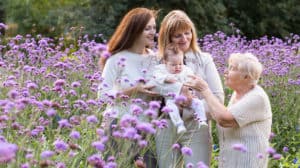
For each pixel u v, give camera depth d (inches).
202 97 157.6
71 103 193.9
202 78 154.7
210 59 158.2
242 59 141.3
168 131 150.6
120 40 158.1
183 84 147.9
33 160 113.0
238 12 610.2
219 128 149.2
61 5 573.0
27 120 147.9
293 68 287.3
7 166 111.6
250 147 140.7
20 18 552.4
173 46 153.2
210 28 563.5
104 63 166.7
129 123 121.8
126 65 156.4
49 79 206.8
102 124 150.9
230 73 142.5
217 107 140.0
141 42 157.9
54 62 253.8
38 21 552.7
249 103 138.4
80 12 532.4
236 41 358.9
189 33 153.2
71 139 138.5
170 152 150.6
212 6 553.0
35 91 190.5
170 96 146.4
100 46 150.2
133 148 135.7
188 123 151.4
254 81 141.5
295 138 234.4
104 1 529.7
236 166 142.6
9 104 126.6
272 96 253.6
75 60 270.4
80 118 156.7
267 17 620.4
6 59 257.0
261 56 313.4
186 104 150.4
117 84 154.7
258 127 141.7
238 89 143.5
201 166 112.8
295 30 642.8
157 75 153.4
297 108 246.7
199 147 150.6
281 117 245.1
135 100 144.6
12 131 138.9
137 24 155.6
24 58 246.4
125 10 531.5
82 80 227.1
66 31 513.7
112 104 147.3
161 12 523.5
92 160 110.3
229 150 144.4
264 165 143.2
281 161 202.7
